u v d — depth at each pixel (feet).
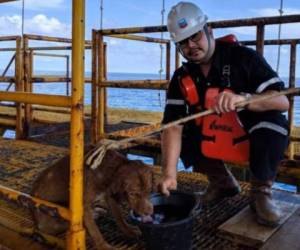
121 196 6.35
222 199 8.73
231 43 7.29
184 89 7.50
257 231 6.97
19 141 15.96
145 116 25.90
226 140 7.60
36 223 6.88
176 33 6.93
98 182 6.34
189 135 8.05
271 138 7.02
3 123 21.95
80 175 5.76
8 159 12.62
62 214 5.94
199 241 6.91
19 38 17.58
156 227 5.85
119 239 7.02
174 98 7.84
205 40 6.97
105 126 19.98
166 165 7.40
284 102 6.91
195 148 8.13
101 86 13.80
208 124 7.65
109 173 6.36
